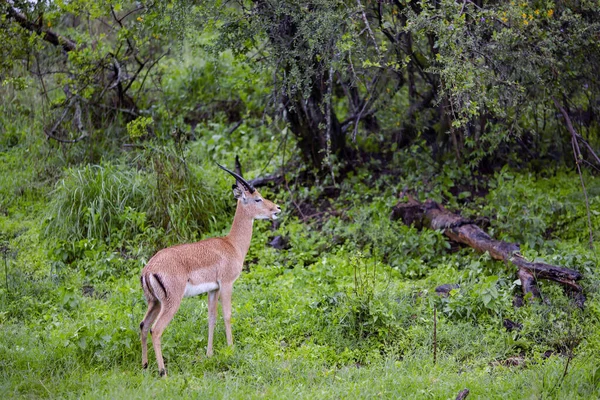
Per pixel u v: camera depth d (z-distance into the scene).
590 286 11.61
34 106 19.28
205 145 18.45
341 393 8.54
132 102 19.00
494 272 12.52
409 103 16.92
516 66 12.97
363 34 14.65
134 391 8.48
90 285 12.86
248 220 10.77
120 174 15.27
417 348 10.23
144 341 9.52
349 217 15.02
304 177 16.94
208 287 10.03
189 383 8.99
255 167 17.72
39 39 15.62
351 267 12.88
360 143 17.80
